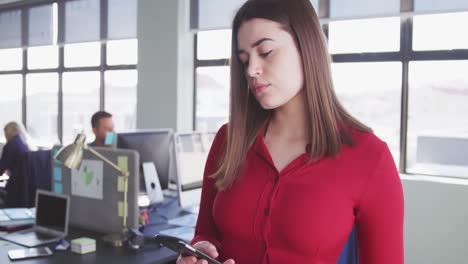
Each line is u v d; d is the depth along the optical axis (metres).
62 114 5.90
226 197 0.89
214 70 4.49
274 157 0.88
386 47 3.62
